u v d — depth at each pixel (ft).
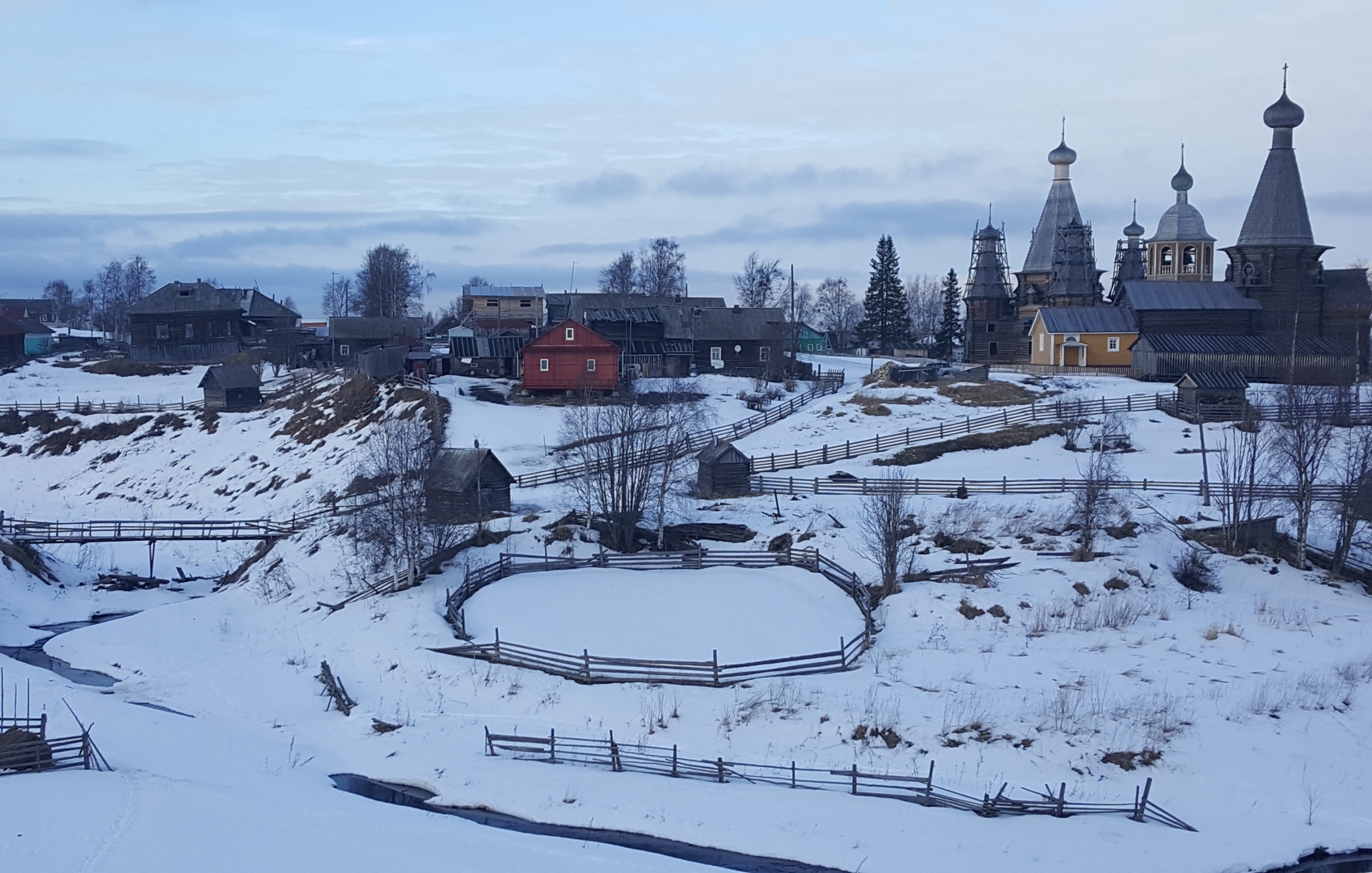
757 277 576.20
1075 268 363.76
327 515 215.92
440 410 274.16
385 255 585.63
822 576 176.65
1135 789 107.86
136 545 225.56
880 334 484.74
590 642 147.84
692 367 353.31
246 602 182.70
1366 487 175.73
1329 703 127.65
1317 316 323.16
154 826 96.94
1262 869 97.45
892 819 104.06
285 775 113.91
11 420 320.50
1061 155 391.24
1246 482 201.57
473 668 140.05
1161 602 161.68
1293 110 318.65
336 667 147.84
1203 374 267.80
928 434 256.52
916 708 124.26
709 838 101.30
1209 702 126.82
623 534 190.60
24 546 201.57
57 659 156.76
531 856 94.63
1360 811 106.93
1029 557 175.73
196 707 136.77
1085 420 261.44
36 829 96.02
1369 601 165.78
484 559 183.42
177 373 385.29
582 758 117.50
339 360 387.96
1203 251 381.40
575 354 305.32
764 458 247.91
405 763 117.70
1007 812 105.60
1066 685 131.03
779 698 127.54
